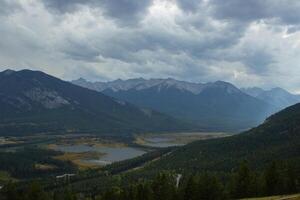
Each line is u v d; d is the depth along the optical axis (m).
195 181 171.00
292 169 171.88
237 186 170.38
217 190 169.38
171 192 172.00
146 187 174.12
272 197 142.88
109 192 178.88
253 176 171.88
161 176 179.12
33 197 176.50
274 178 169.00
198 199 168.62
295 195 140.00
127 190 181.38
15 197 181.50
